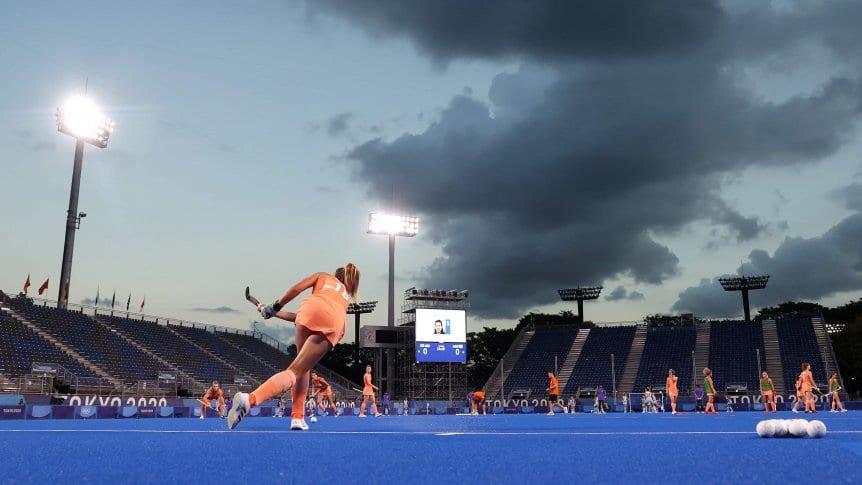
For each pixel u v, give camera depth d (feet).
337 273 23.50
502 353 313.94
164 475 11.54
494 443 19.93
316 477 11.34
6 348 126.93
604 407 144.56
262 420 73.15
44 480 10.84
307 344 21.18
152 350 162.09
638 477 11.25
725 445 18.85
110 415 91.15
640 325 232.12
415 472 12.01
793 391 188.24
